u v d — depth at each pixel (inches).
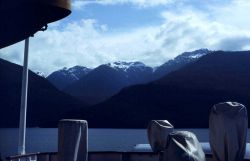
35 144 4234.7
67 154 419.2
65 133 421.4
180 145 309.6
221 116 386.3
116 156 584.4
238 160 385.4
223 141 384.5
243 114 388.2
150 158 568.7
